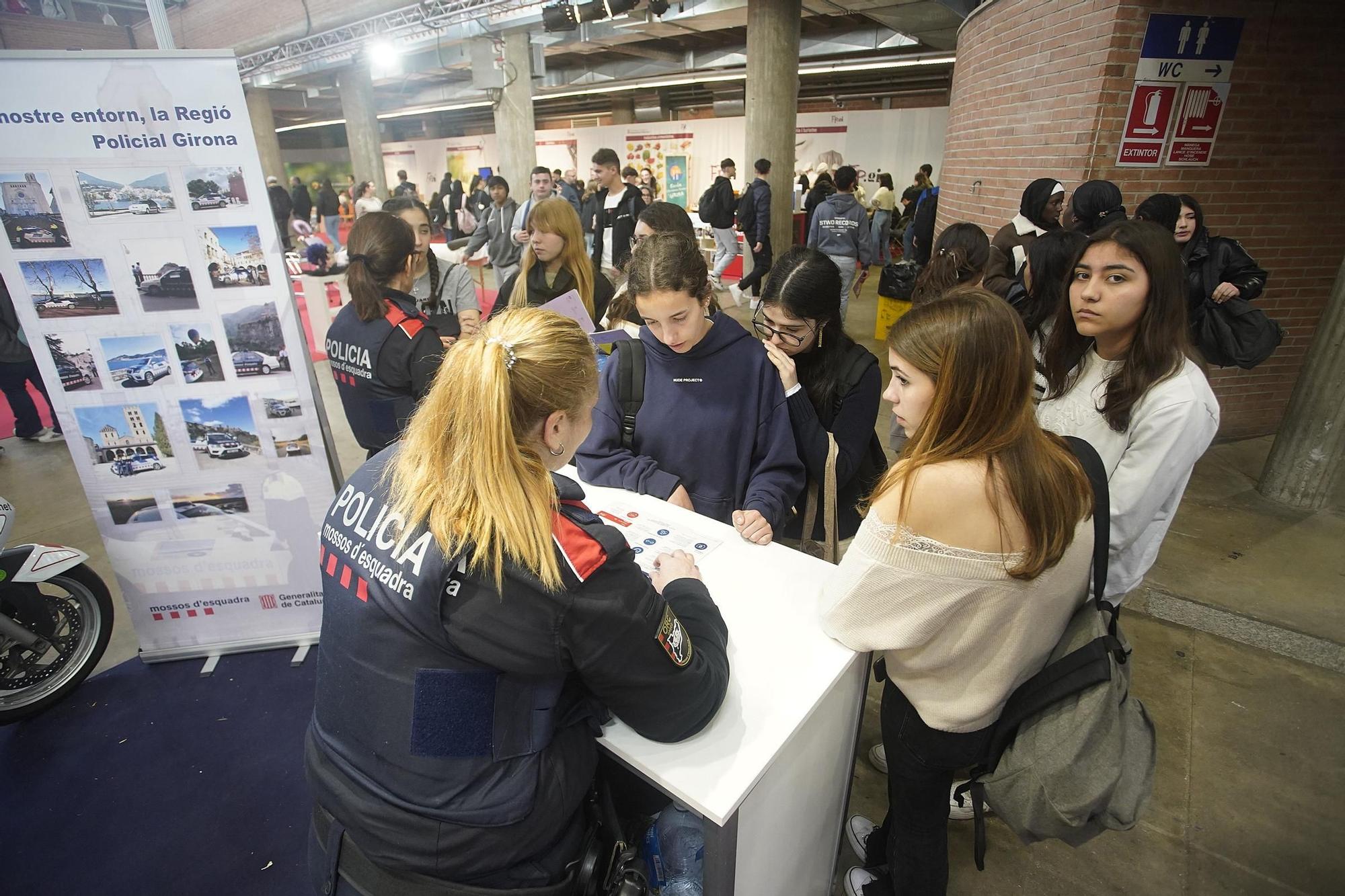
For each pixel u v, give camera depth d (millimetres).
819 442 1475
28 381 3771
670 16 7949
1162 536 1385
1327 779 1777
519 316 797
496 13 6746
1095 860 1584
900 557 917
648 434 1486
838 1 6469
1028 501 854
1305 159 3287
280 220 10117
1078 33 3270
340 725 824
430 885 826
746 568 1231
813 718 1013
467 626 719
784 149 6730
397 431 1890
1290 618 2355
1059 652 1003
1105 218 2684
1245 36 3062
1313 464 3000
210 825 1680
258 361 1857
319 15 8430
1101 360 1416
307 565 2135
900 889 1257
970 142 4770
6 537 1872
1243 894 1508
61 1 4777
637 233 2207
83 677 2047
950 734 1054
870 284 8016
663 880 1092
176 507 1989
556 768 827
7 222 1608
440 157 16609
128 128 1594
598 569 749
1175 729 1932
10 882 1551
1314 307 3568
